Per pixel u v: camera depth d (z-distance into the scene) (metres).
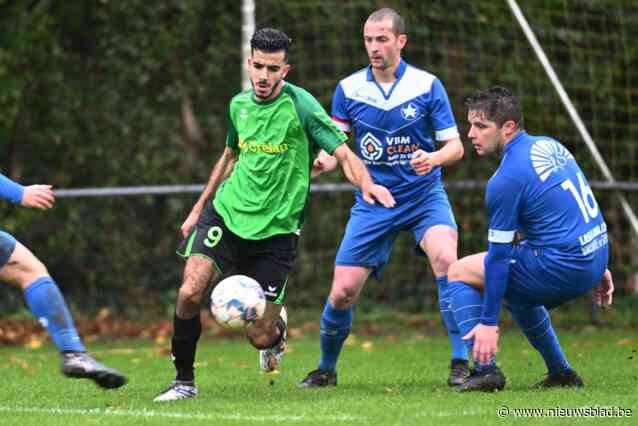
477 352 19.52
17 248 18.08
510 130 19.86
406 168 23.34
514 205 19.44
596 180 42.94
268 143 20.47
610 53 43.81
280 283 20.67
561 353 21.22
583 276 19.72
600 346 32.31
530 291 19.91
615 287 42.94
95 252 45.06
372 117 23.38
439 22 42.94
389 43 22.92
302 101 20.38
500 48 43.09
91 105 46.12
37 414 18.41
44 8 45.22
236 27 46.19
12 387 23.55
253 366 28.52
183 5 45.97
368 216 23.23
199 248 20.27
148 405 19.33
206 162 46.56
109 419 17.38
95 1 45.97
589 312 41.38
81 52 46.53
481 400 18.94
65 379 25.17
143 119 46.31
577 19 43.59
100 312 44.34
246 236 20.30
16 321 41.47
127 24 46.19
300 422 16.61
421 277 43.91
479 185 38.41
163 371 27.28
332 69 44.47
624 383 21.89
